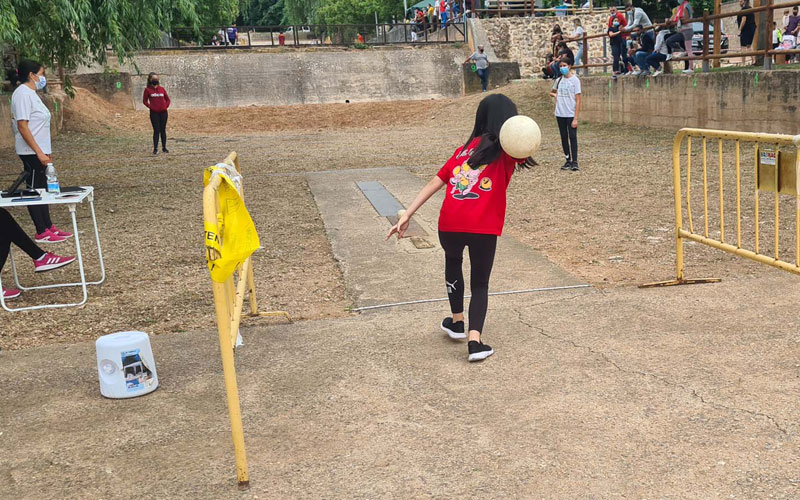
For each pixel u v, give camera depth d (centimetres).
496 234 440
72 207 598
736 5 3306
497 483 306
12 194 609
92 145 2106
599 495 293
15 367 471
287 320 541
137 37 1359
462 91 3556
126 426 378
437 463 325
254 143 2109
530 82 2842
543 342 468
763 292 547
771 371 405
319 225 905
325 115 2936
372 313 550
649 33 1909
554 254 711
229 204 313
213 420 381
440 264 687
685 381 398
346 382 421
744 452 321
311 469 325
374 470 322
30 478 329
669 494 292
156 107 1825
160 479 323
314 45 3653
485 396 392
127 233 902
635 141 1689
